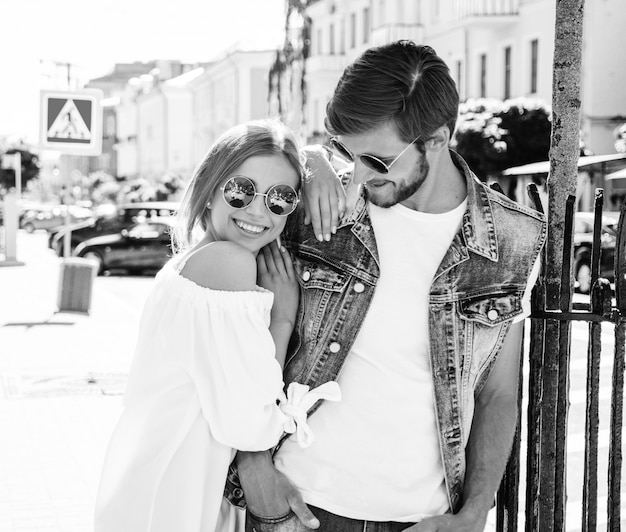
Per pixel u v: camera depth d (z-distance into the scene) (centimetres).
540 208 239
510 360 222
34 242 4081
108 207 2700
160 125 6925
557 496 232
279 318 218
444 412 209
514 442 239
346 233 215
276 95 4012
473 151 2128
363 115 196
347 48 3697
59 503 535
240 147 207
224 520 222
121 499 205
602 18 2359
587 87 2375
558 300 230
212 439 207
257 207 208
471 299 211
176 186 4959
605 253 1384
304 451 212
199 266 206
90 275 1377
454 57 2858
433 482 211
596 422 231
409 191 206
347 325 211
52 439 669
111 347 1102
